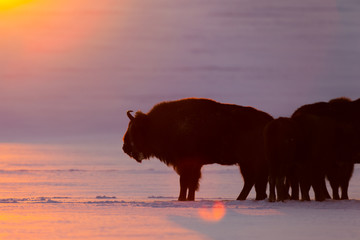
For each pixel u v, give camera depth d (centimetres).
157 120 8862
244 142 8462
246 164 8456
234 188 12650
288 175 8162
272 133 7756
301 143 7825
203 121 8638
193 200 8706
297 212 6906
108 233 5694
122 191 12225
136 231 5788
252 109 8656
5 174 16638
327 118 8006
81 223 6212
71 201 8562
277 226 6006
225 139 8569
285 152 7731
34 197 9888
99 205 7744
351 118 8081
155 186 13525
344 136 8019
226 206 7538
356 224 6100
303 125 7875
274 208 7281
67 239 5441
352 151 8069
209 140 8612
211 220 6359
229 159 8606
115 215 6756
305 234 5631
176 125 8731
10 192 11762
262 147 8344
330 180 8531
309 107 8262
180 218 6512
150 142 8888
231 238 5472
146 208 7350
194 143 8644
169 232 5744
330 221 6291
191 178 8688
